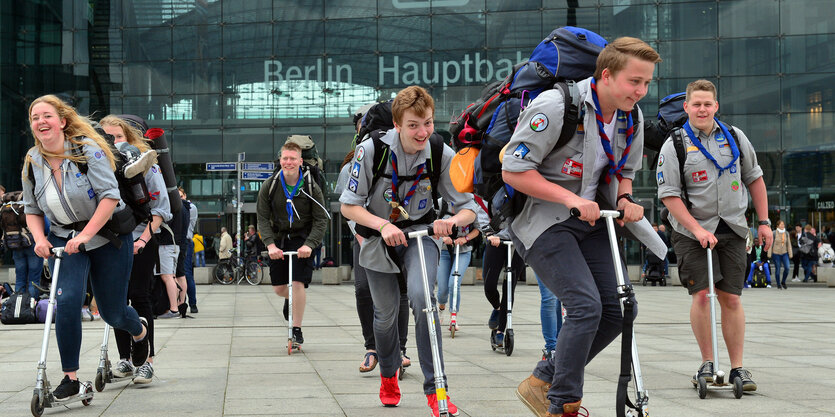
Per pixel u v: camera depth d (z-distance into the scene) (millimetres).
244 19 28875
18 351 7859
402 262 4590
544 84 3773
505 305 7633
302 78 28719
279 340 8812
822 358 7188
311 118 28625
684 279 5754
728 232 5586
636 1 27422
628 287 3410
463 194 4531
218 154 28859
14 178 29172
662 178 5699
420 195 4543
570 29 3814
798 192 27016
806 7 27031
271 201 7820
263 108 28781
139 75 29109
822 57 26938
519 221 3736
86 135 4930
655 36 27391
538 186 3492
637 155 3773
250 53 28875
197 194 28812
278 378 6074
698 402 5062
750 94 27203
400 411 4766
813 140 26969
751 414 4648
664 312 12906
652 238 3740
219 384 5805
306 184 7805
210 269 25594
